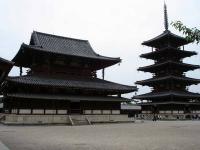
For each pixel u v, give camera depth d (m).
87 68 51.31
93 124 44.25
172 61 70.06
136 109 90.12
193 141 19.58
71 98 43.59
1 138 21.41
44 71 46.28
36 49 43.06
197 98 72.88
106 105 48.84
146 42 78.31
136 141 19.69
